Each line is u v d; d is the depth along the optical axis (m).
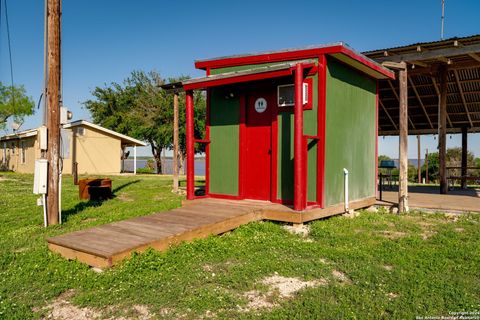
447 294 3.45
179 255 4.58
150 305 3.27
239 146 7.84
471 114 12.80
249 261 4.46
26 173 24.09
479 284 3.71
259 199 7.65
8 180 17.84
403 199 7.84
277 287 3.70
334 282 3.79
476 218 7.09
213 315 3.09
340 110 7.38
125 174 24.67
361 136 8.35
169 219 5.81
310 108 6.79
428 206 7.97
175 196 10.94
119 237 4.77
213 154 8.26
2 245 5.25
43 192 6.50
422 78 11.10
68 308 3.28
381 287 3.63
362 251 4.88
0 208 8.63
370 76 8.73
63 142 6.94
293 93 7.03
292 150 7.09
